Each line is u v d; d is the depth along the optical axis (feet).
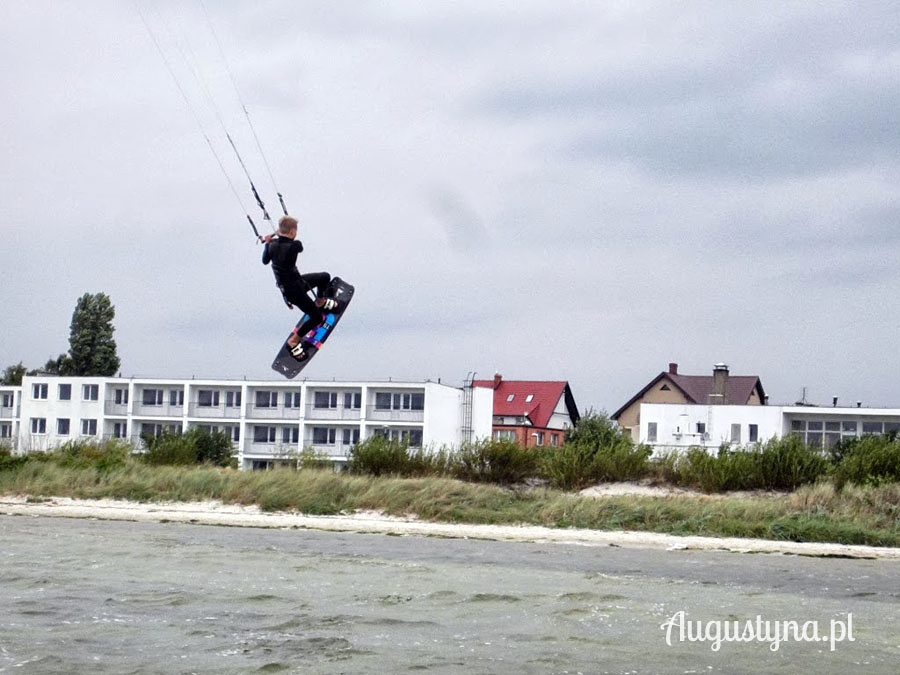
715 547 88.69
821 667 44.34
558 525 100.53
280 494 110.22
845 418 246.06
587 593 61.05
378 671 42.11
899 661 45.78
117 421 274.16
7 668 41.57
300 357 62.95
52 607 53.31
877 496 104.27
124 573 64.64
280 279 61.00
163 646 45.62
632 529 98.89
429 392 249.34
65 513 101.96
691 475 118.93
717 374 273.13
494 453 121.70
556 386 320.50
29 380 281.33
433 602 57.06
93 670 41.60
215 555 74.23
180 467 127.75
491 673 42.09
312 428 255.29
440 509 105.19
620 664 43.96
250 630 49.01
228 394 261.85
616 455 121.90
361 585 62.39
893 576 73.41
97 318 348.59
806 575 72.28
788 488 115.34
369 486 112.37
